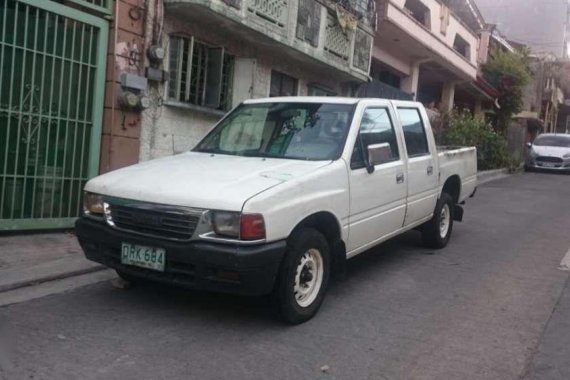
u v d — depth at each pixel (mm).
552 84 37281
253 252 4238
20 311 4805
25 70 6824
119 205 4656
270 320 4871
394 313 5211
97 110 7680
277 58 11469
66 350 4117
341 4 12547
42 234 7199
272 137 5762
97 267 6004
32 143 6996
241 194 4363
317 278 4980
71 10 7199
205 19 9031
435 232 7594
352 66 13289
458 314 5238
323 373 3961
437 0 18609
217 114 9828
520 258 7516
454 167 7945
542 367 4180
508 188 16344
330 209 4996
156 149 8703
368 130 5859
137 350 4176
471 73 21953
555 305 5574
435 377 3967
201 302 5219
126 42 7918
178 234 4410
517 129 28547
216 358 4109
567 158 22219
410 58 18938
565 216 11375
